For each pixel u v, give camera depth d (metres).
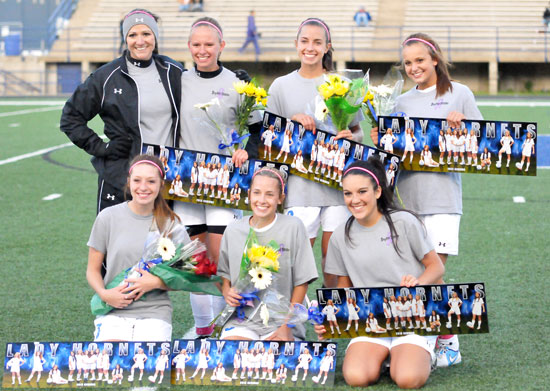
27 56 29.33
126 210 4.36
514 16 28.98
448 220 4.64
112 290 4.20
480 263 6.52
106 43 30.12
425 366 4.00
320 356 4.03
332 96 4.57
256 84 4.68
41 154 12.99
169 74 4.87
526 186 10.07
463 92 4.71
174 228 4.34
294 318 4.23
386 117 4.68
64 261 6.68
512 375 4.16
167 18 30.80
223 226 4.82
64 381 4.04
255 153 4.95
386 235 4.24
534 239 7.33
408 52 4.67
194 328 5.12
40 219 8.29
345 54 27.83
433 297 4.09
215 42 4.79
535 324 5.01
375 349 4.10
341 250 4.32
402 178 4.75
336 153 4.70
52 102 24.83
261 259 4.12
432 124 4.64
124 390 3.99
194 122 4.86
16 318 5.21
